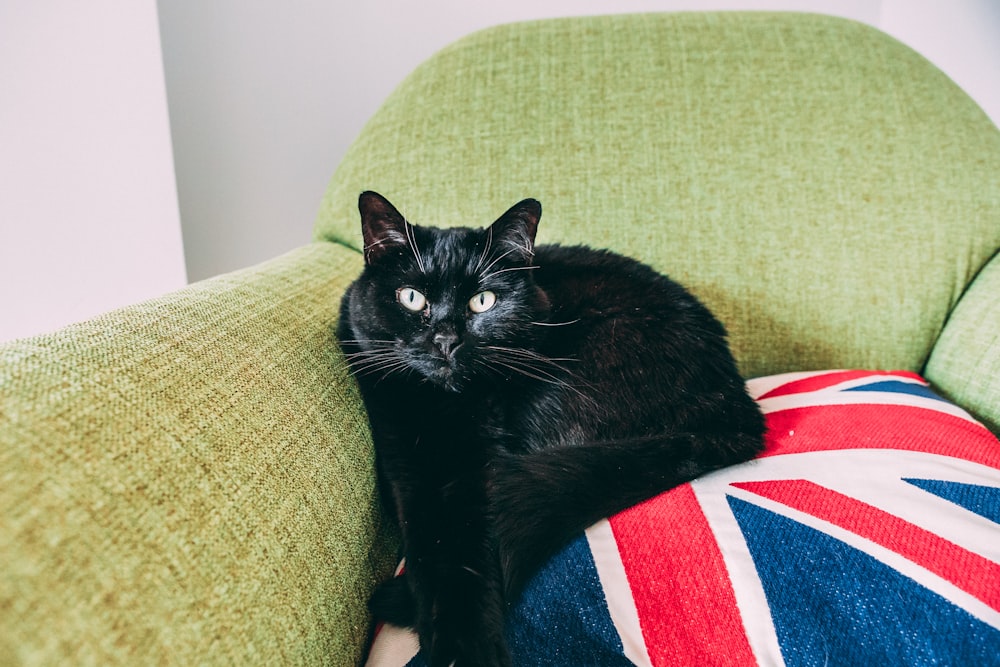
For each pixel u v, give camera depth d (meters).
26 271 1.25
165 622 0.34
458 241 0.84
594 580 0.55
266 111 1.36
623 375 0.80
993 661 0.43
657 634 0.49
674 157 1.01
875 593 0.48
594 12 1.39
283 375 0.60
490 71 1.07
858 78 1.02
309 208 1.45
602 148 1.02
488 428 0.80
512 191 1.03
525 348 0.85
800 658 0.46
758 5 1.39
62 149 1.20
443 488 0.71
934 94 1.02
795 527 0.55
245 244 1.43
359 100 1.41
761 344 1.00
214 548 0.40
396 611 0.59
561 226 1.02
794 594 0.50
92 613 0.31
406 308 0.82
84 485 0.35
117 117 1.20
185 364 0.50
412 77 1.12
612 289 0.89
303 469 0.53
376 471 0.71
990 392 0.83
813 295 0.99
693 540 0.56
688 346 0.82
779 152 1.00
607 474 0.65
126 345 0.48
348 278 0.94
